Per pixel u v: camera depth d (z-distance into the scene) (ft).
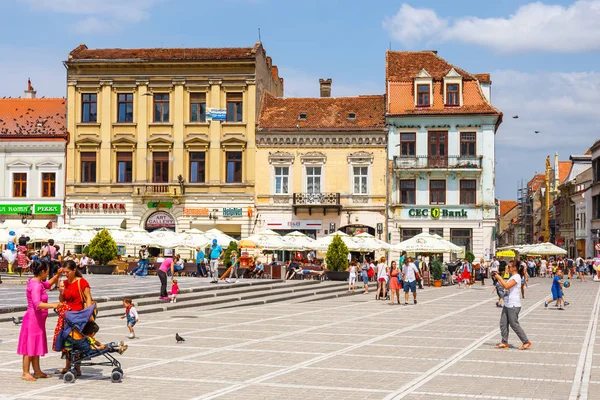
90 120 199.31
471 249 194.49
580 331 74.59
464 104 196.95
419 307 105.19
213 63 195.00
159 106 198.49
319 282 145.59
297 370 48.06
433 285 168.25
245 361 51.75
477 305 109.40
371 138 195.31
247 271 155.22
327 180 195.31
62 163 198.39
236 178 197.26
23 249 135.85
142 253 153.07
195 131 197.06
